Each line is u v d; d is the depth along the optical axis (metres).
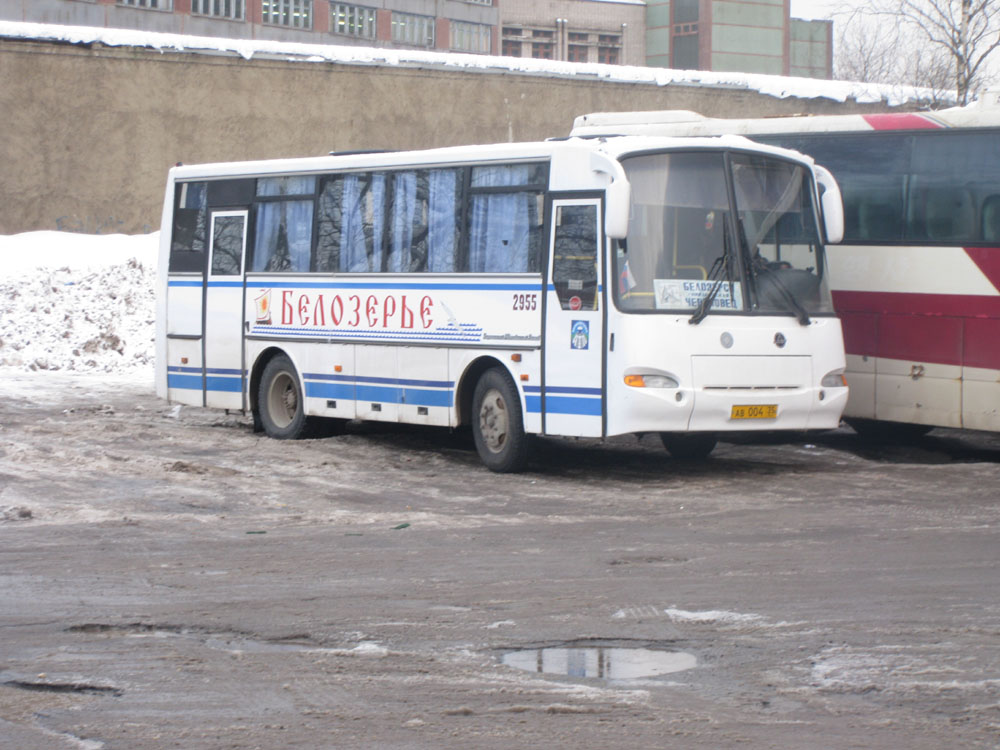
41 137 36.44
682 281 14.55
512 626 8.39
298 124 39.53
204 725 6.49
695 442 16.98
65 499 13.25
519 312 15.28
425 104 41.00
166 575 9.98
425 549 11.02
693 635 8.13
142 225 37.75
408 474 15.41
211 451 16.94
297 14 93.12
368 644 7.99
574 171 14.80
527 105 42.16
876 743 6.16
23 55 36.16
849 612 8.64
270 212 18.91
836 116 17.92
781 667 7.42
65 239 34.69
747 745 6.14
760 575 9.84
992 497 13.71
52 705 6.84
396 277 16.86
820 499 13.63
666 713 6.62
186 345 20.11
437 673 7.37
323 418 18.64
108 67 37.16
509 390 15.40
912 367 16.92
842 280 17.58
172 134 38.00
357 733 6.35
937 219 16.72
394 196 17.05
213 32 87.75
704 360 14.38
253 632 8.30
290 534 11.73
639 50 124.88
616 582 9.65
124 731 6.41
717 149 14.95
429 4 103.19
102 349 28.52
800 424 15.01
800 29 123.62
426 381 16.44
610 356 14.30
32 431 18.19
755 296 14.84
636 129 20.23
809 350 15.05
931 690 6.95
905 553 10.62
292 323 18.41
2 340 28.47
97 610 8.88
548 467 16.12
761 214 15.12
